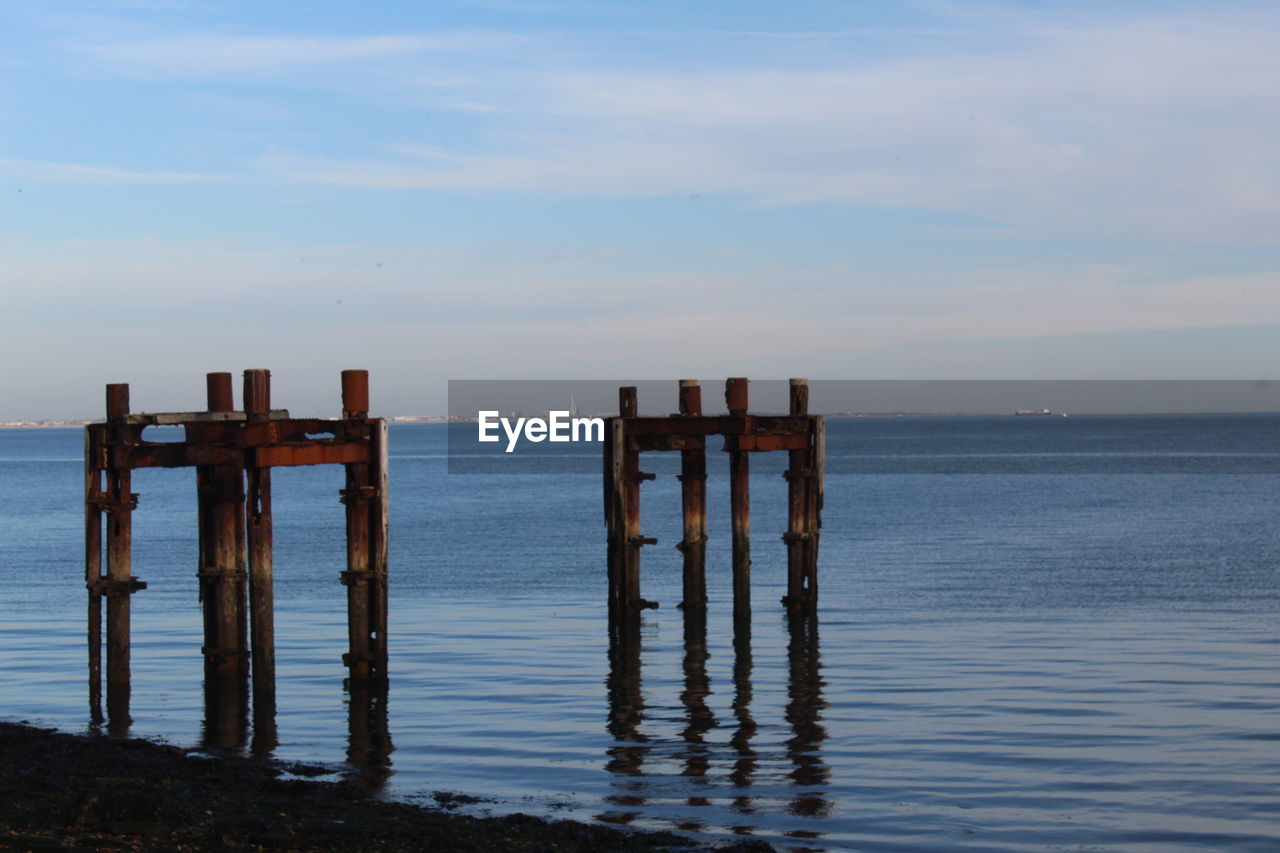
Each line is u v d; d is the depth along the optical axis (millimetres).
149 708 22422
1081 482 100062
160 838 13836
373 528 24266
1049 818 16219
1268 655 26828
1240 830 15773
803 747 19688
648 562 47750
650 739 20281
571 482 111062
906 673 25328
